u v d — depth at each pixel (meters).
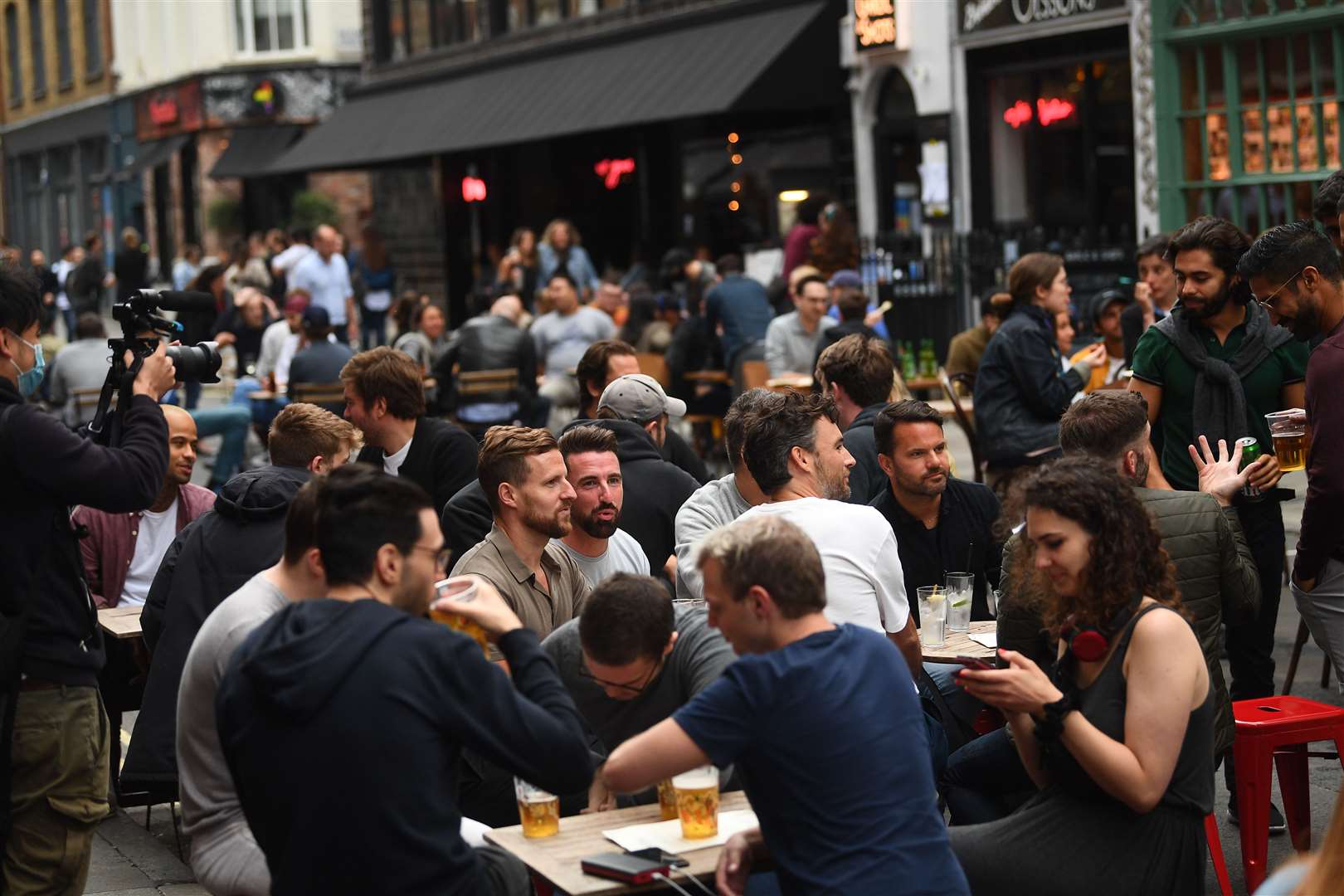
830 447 5.31
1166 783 4.11
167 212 38.28
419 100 26.23
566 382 14.80
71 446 4.47
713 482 6.15
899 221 17.88
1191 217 14.26
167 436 4.71
